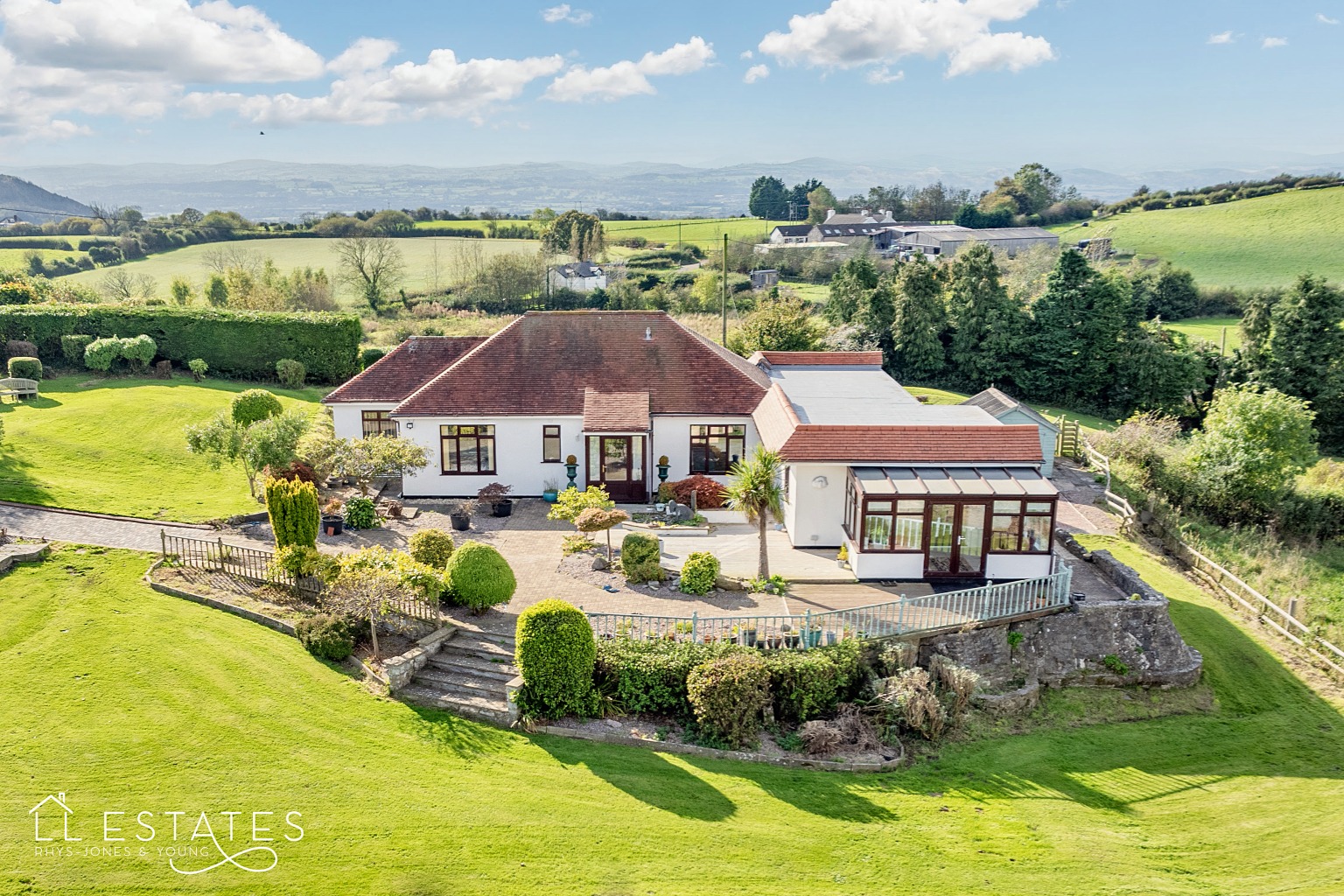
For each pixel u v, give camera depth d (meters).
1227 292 89.94
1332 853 18.20
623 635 22.84
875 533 26.97
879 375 40.16
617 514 28.38
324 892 14.88
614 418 35.03
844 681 22.39
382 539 31.14
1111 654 25.48
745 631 23.11
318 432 39.25
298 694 20.88
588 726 21.03
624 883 15.59
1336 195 124.19
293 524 26.06
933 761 21.23
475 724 20.59
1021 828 18.53
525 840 16.56
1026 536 26.86
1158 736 23.22
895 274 79.62
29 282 69.00
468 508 32.91
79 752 17.95
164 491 34.22
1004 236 137.62
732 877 15.99
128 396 45.69
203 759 18.17
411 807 17.31
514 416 35.66
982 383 71.56
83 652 21.62
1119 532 36.62
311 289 87.31
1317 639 27.58
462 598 24.91
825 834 17.61
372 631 22.73
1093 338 67.38
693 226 171.00
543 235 125.94
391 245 100.00
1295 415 40.22
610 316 38.94
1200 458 41.59
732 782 19.27
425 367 40.00
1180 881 17.06
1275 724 23.95
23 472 33.75
